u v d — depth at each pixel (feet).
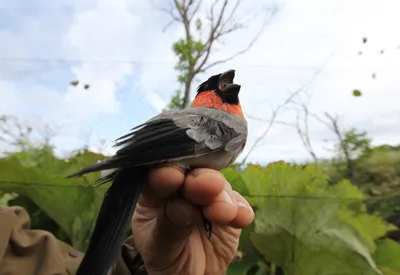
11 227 0.65
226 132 0.49
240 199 0.42
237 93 0.60
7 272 0.61
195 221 0.39
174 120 0.46
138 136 0.42
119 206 0.39
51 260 0.62
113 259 0.37
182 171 0.40
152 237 0.44
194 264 0.48
